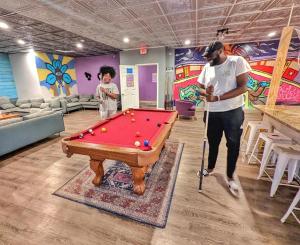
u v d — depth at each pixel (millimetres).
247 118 5805
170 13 3234
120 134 2182
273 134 2482
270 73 6480
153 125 2545
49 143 3887
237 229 1586
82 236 1546
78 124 5523
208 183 2273
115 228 1623
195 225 1639
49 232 1589
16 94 7605
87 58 8586
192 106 5590
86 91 9031
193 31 4508
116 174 2506
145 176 2438
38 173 2602
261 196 2014
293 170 2137
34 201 1993
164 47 6512
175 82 7555
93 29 4117
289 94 6367
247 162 2807
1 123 3131
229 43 6566
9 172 2646
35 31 4160
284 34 2781
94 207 1882
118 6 2869
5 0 2541
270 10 3213
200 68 7109
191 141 3799
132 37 5004
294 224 1627
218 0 2756
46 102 6809
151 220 1698
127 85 7250
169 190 2139
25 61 7000
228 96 1834
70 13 3107
